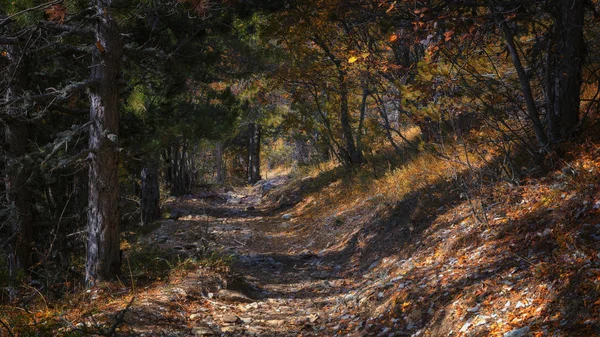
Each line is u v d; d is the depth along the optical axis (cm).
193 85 1612
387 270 874
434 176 1111
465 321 523
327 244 1338
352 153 1983
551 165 764
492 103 816
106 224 858
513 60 795
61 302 745
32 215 1004
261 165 5956
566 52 773
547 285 490
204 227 1794
